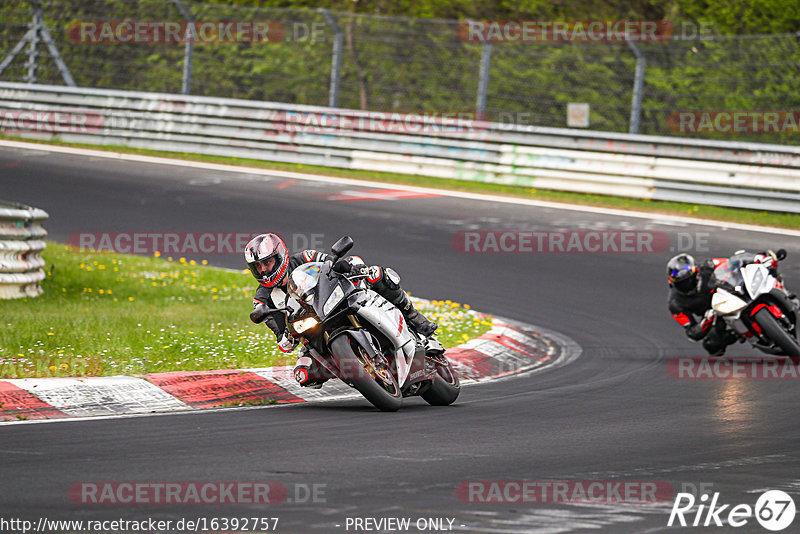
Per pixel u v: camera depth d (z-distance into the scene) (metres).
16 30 103.00
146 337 38.09
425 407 30.83
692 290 41.66
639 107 83.75
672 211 75.81
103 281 51.41
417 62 98.94
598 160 81.31
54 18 103.00
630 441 26.00
